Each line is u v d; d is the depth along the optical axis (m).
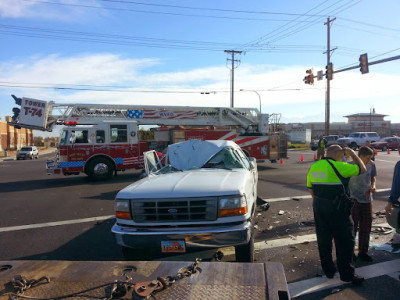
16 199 9.98
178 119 16.50
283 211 7.37
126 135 13.74
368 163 4.49
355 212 4.48
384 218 6.64
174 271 1.84
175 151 5.86
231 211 3.87
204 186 4.04
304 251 4.92
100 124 13.39
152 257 4.83
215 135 15.44
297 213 7.20
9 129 49.97
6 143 48.66
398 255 4.65
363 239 4.44
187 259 4.72
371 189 4.44
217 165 5.48
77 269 1.89
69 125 14.05
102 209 8.16
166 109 16.25
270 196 9.27
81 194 10.51
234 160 5.55
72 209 8.27
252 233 4.20
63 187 12.20
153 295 1.58
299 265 4.41
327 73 20.03
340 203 3.72
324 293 3.62
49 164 12.96
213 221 3.86
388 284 3.80
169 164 5.71
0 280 1.77
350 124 74.19
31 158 35.84
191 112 16.80
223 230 3.77
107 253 5.12
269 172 15.40
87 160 13.20
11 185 13.46
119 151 13.60
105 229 6.41
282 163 20.14
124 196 4.05
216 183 4.17
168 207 3.90
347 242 3.74
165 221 3.91
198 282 1.71
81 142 13.15
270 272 1.80
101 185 12.39
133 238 3.87
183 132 14.93
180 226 3.89
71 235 6.06
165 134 15.23
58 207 8.55
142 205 3.96
